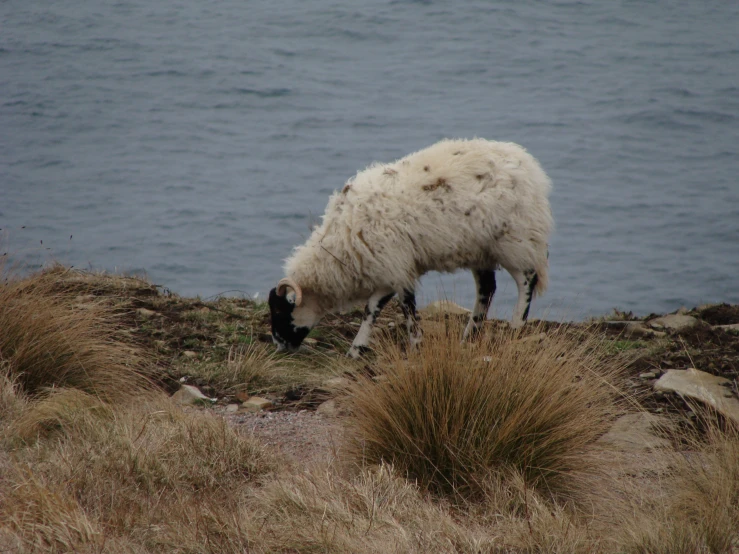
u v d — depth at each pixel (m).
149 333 30.28
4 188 153.50
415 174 29.61
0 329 22.98
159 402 22.27
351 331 33.44
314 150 189.25
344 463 19.09
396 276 29.36
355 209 29.27
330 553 15.22
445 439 18.56
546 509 16.89
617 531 16.56
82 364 23.23
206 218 133.75
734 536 16.02
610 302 92.44
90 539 14.95
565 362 20.83
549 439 18.61
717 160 180.12
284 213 137.75
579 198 149.12
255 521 16.34
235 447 19.39
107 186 157.12
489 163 29.59
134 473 17.86
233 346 30.00
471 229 29.34
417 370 19.42
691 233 127.62
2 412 20.44
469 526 16.89
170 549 15.28
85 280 35.34
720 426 21.53
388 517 16.28
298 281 30.39
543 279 31.19
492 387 19.02
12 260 29.06
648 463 19.33
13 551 14.30
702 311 34.38
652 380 25.12
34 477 16.58
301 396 25.45
